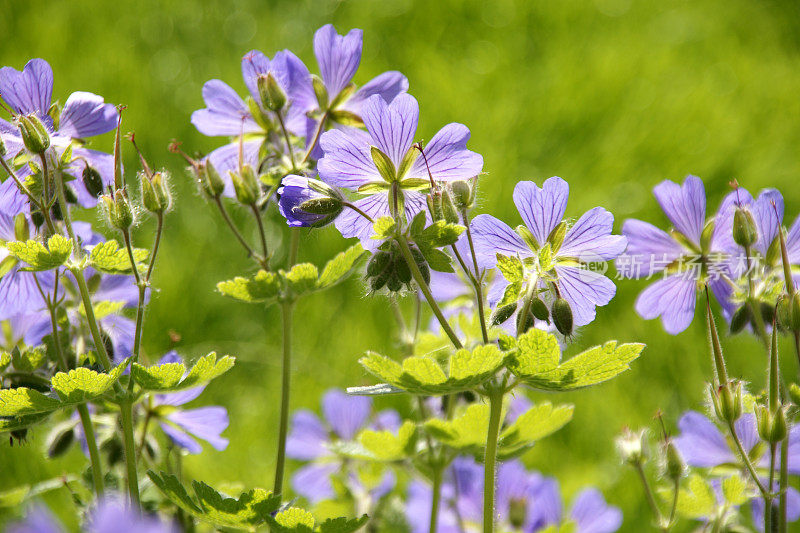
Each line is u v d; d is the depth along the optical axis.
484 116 1.58
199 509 0.61
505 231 0.60
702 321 1.17
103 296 0.67
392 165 0.60
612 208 1.44
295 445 0.78
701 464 0.65
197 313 1.17
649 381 1.12
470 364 0.58
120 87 1.52
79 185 0.64
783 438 0.59
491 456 0.60
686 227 0.64
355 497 0.74
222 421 0.67
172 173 1.35
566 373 0.59
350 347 1.13
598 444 1.03
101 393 0.60
